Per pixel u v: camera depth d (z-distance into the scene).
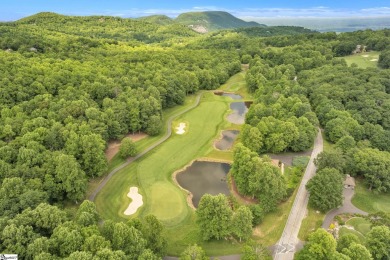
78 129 86.00
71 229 50.47
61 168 67.50
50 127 84.81
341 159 79.25
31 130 82.38
